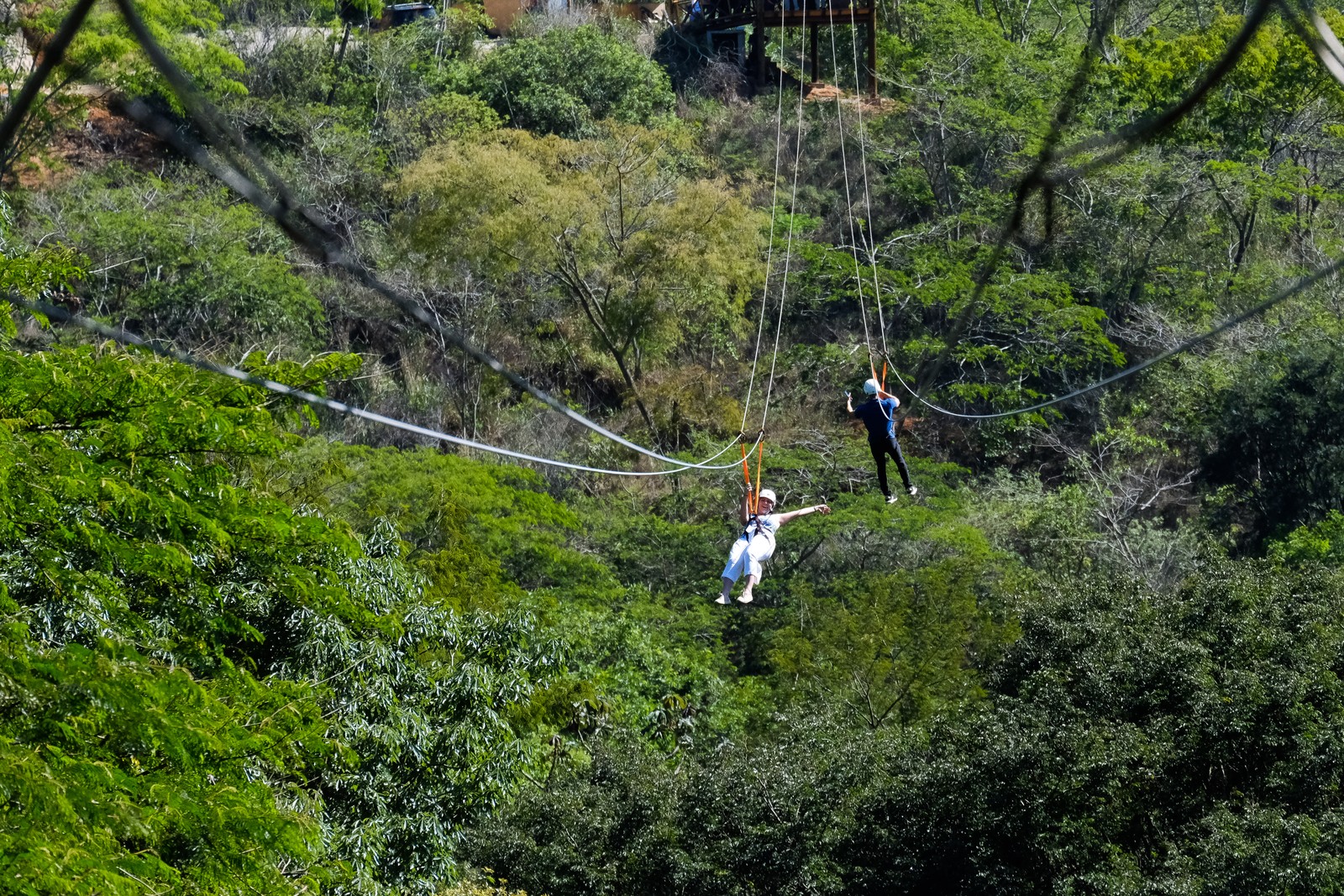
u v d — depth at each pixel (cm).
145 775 3675
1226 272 14250
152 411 4256
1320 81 13675
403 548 6347
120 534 4378
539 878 6738
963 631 9594
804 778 6931
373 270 14300
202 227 13400
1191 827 6500
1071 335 13562
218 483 4566
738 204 12888
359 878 5031
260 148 14925
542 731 8362
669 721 9425
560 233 12525
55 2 10731
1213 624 7288
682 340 14462
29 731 3425
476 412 13825
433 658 6481
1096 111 14912
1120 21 16325
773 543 5366
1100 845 6306
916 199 15088
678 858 6719
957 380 14188
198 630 4709
